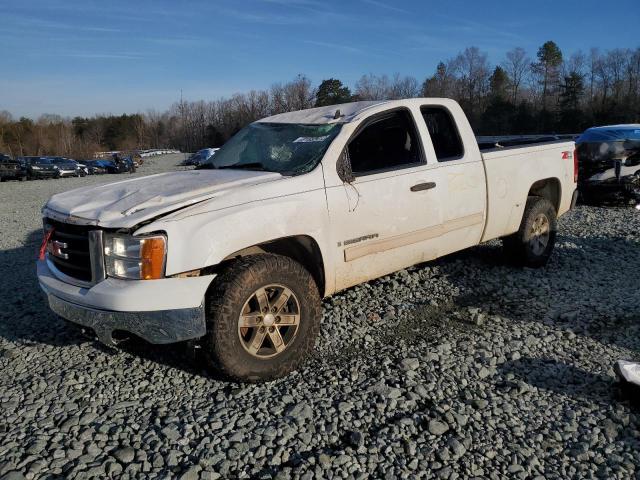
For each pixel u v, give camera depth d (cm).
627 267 654
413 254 494
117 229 354
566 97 6228
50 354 438
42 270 420
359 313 510
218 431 325
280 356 386
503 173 570
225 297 358
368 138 469
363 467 293
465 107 7012
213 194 382
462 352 430
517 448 307
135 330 350
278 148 475
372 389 371
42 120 10756
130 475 288
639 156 1053
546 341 448
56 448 309
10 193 2455
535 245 637
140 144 11369
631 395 349
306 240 416
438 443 313
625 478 284
